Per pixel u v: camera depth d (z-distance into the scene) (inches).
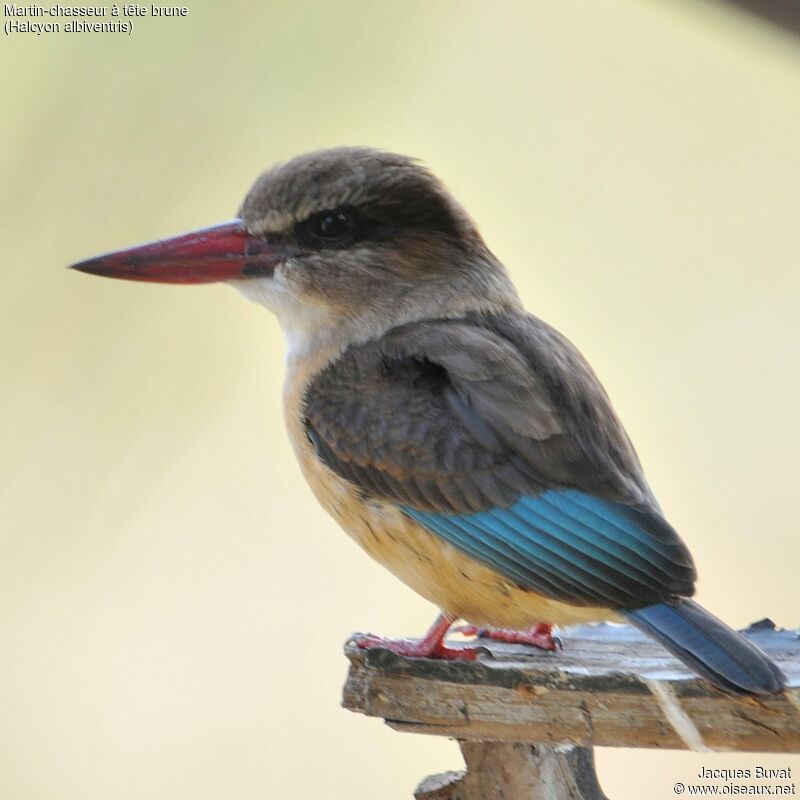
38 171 485.4
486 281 328.8
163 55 498.3
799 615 486.9
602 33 555.2
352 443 310.8
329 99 512.4
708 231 541.3
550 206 535.8
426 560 305.1
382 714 275.9
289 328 334.3
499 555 295.1
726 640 259.9
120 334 493.7
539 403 300.7
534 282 530.9
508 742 276.4
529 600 295.4
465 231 330.0
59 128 488.1
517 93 536.7
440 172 531.2
